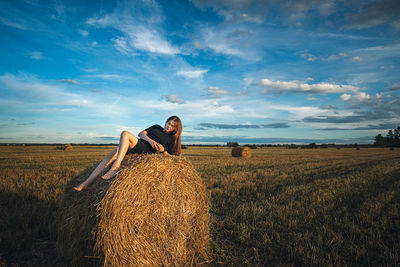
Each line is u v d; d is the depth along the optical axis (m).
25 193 6.68
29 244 3.80
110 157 3.71
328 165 17.12
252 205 5.91
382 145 115.94
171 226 3.47
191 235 3.75
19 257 3.49
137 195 3.17
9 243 3.73
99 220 3.02
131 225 3.11
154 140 4.48
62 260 3.49
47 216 4.85
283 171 13.25
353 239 4.21
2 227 4.32
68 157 22.67
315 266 3.34
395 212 5.64
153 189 3.33
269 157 26.88
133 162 3.36
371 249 3.91
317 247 3.79
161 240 3.35
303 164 17.77
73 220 3.35
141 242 3.16
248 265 3.38
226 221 4.91
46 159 20.06
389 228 4.73
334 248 3.80
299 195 7.23
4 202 5.72
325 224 4.89
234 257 3.62
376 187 8.97
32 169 12.53
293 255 3.61
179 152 4.77
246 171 12.95
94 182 3.45
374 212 5.62
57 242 3.73
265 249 3.86
